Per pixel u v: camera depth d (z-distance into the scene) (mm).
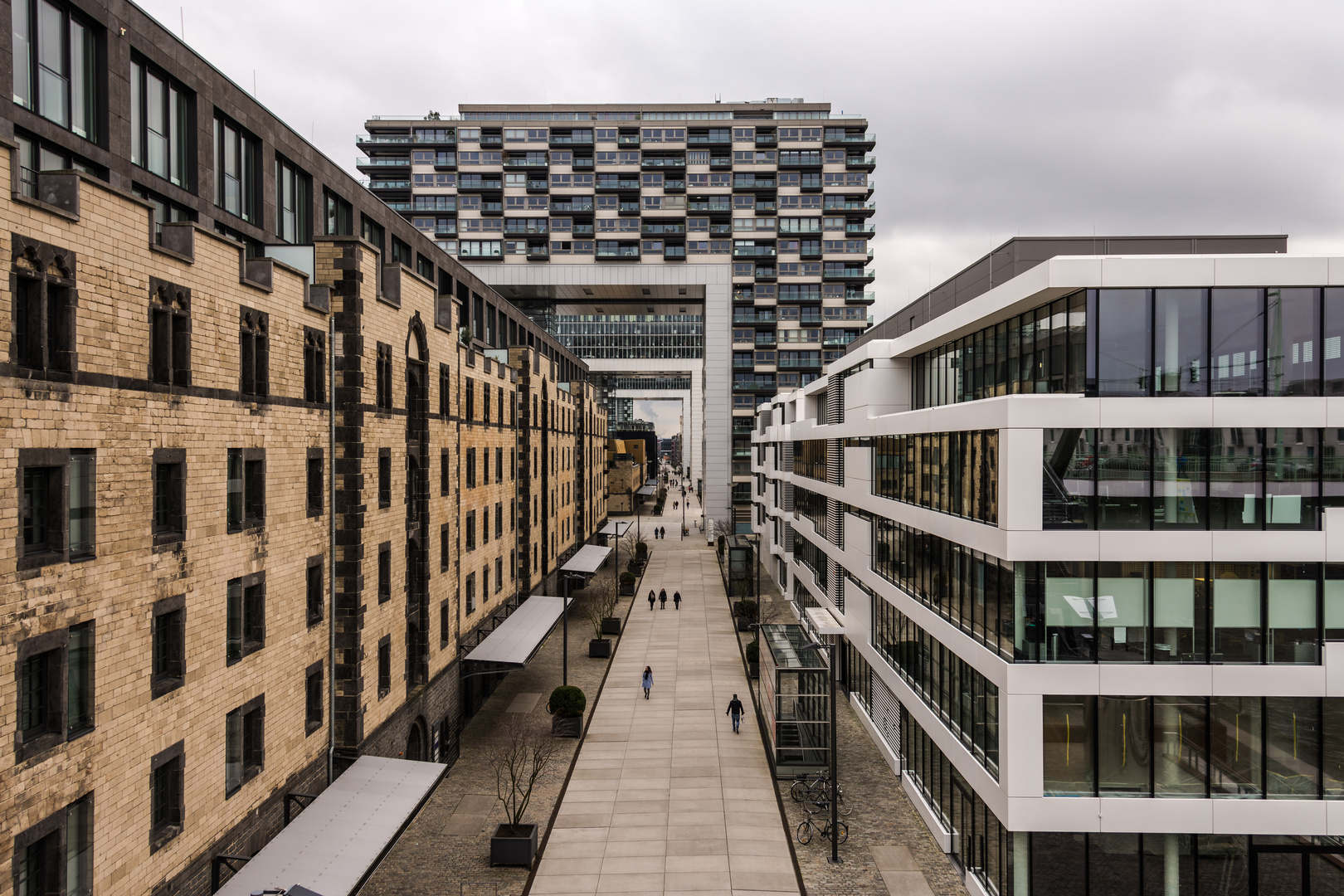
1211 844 16062
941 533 20750
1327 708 15938
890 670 26656
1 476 9922
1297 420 16062
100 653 11711
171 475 13727
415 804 18031
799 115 101312
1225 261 16156
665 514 124562
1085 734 15945
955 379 24859
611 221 90500
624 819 22812
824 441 40781
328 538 19781
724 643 44688
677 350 131125
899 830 22062
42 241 10547
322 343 19531
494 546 36469
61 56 16094
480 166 90625
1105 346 16281
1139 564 16031
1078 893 16000
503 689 35812
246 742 16391
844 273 91688
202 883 14352
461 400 30625
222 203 21703
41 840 10742
